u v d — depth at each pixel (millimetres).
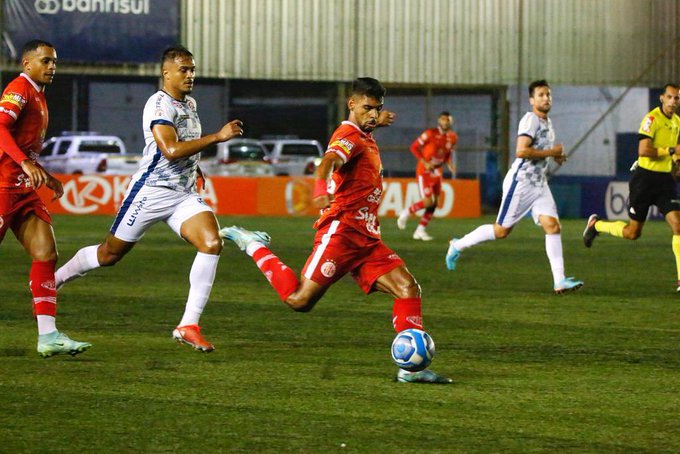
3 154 16328
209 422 12617
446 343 18766
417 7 72312
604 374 15930
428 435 12125
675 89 27172
